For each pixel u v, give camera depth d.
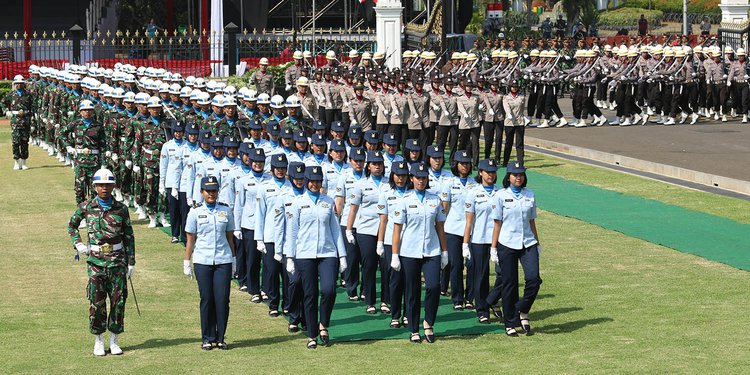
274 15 73.62
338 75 38.88
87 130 31.67
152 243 28.28
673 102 48.09
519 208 19.53
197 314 21.62
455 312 21.70
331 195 22.69
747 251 25.52
